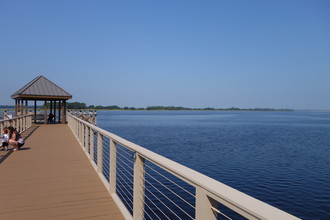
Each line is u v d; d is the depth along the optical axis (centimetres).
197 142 2856
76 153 879
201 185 169
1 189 498
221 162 1791
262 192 1186
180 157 1941
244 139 3303
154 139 3083
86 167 679
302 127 5994
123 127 5147
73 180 561
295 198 1112
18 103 2261
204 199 170
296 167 1691
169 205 966
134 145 338
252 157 2012
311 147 2678
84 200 444
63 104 2281
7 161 748
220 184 164
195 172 197
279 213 116
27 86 2133
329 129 5359
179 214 880
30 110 2647
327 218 922
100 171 591
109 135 464
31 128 1811
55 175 600
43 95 2091
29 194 471
